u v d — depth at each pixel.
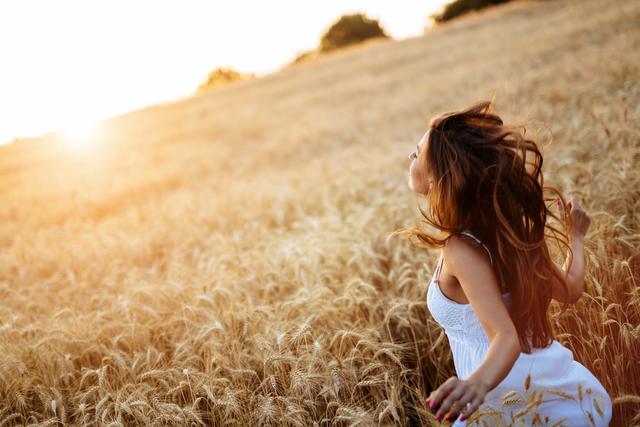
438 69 17.98
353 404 2.54
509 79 11.66
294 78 28.16
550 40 15.62
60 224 9.06
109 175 13.55
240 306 3.34
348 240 4.37
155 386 2.87
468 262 1.62
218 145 15.37
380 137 10.55
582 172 4.26
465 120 1.76
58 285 4.96
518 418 1.83
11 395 2.90
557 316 2.63
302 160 10.86
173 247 6.06
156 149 16.61
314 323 3.04
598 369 2.41
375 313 3.17
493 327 1.52
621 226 2.97
